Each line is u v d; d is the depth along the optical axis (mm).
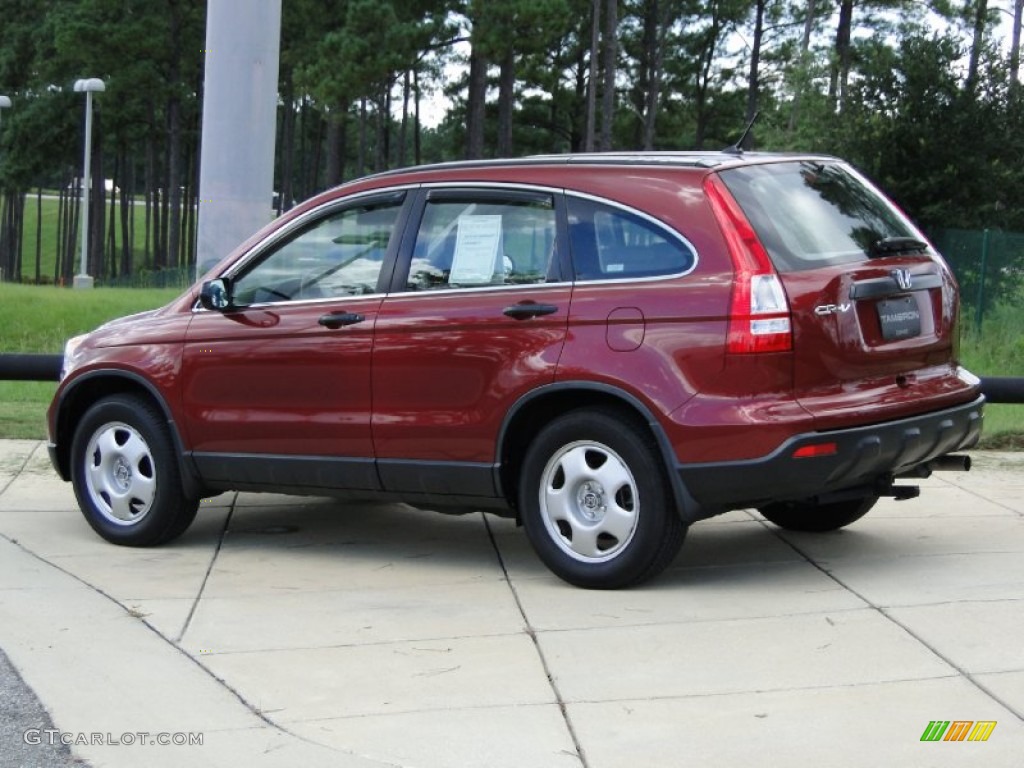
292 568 7039
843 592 6230
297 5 56156
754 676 5160
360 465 6805
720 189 6047
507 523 8062
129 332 7559
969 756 4395
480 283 6535
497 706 4965
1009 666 5176
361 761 4531
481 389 6414
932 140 23016
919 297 6449
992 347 18453
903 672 5145
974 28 46500
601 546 6316
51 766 4543
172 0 61250
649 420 5973
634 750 4527
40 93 68375
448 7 51188
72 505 8547
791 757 4422
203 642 5809
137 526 7449
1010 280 19672
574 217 6348
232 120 10484
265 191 10672
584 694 5047
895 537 7352
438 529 7930
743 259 5895
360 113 72875
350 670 5410
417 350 6582
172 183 64500
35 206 138625
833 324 5941
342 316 6809
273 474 7086
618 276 6176
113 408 7484
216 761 4566
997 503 8156
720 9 64250
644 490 6082
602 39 64500
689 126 69000
